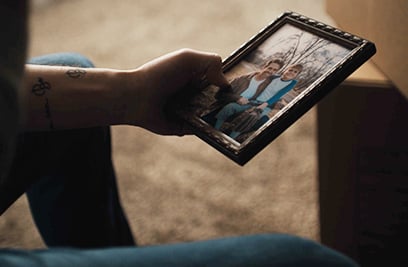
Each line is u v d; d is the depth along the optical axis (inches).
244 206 52.0
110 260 15.8
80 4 82.9
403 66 31.1
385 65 33.4
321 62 30.0
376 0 32.4
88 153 34.5
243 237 17.4
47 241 39.0
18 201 54.5
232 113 29.6
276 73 30.8
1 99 14.5
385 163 37.8
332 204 40.9
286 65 30.9
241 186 53.9
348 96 35.6
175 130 33.4
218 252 16.4
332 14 39.8
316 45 31.0
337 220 41.6
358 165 38.5
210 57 31.7
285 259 16.5
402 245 41.3
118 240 39.8
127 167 57.4
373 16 33.2
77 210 36.4
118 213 39.4
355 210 40.6
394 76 32.7
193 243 17.0
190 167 56.5
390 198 39.1
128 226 41.1
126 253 16.2
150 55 70.5
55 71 30.7
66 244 38.0
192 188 54.4
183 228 51.0
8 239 51.0
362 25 35.1
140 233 50.9
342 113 36.5
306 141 57.2
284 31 32.8
